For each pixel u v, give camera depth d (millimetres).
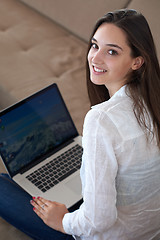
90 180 967
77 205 1316
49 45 2129
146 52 947
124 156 956
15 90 1869
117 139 933
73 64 2037
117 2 2012
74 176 1369
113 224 1041
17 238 1263
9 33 2186
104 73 996
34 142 1422
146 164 988
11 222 1271
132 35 926
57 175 1370
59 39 2180
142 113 949
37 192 1311
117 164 958
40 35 2188
